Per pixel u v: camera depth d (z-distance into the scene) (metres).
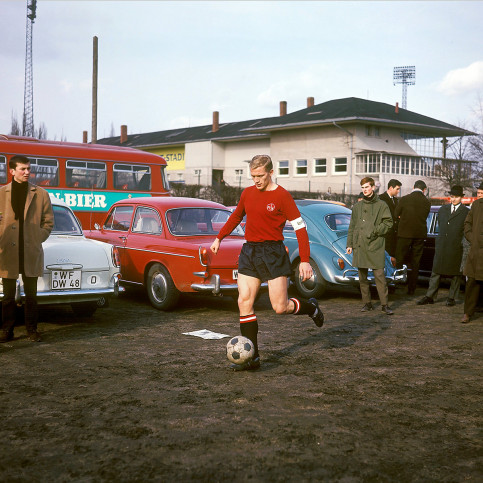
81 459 3.24
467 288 7.57
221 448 3.40
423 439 3.57
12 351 5.80
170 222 8.55
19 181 6.06
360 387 4.67
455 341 6.44
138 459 3.24
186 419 3.88
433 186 42.66
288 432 3.66
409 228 9.95
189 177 49.91
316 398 4.37
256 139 49.06
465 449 3.43
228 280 8.03
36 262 6.15
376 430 3.72
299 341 6.38
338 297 10.05
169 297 8.20
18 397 4.36
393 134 42.44
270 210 4.95
